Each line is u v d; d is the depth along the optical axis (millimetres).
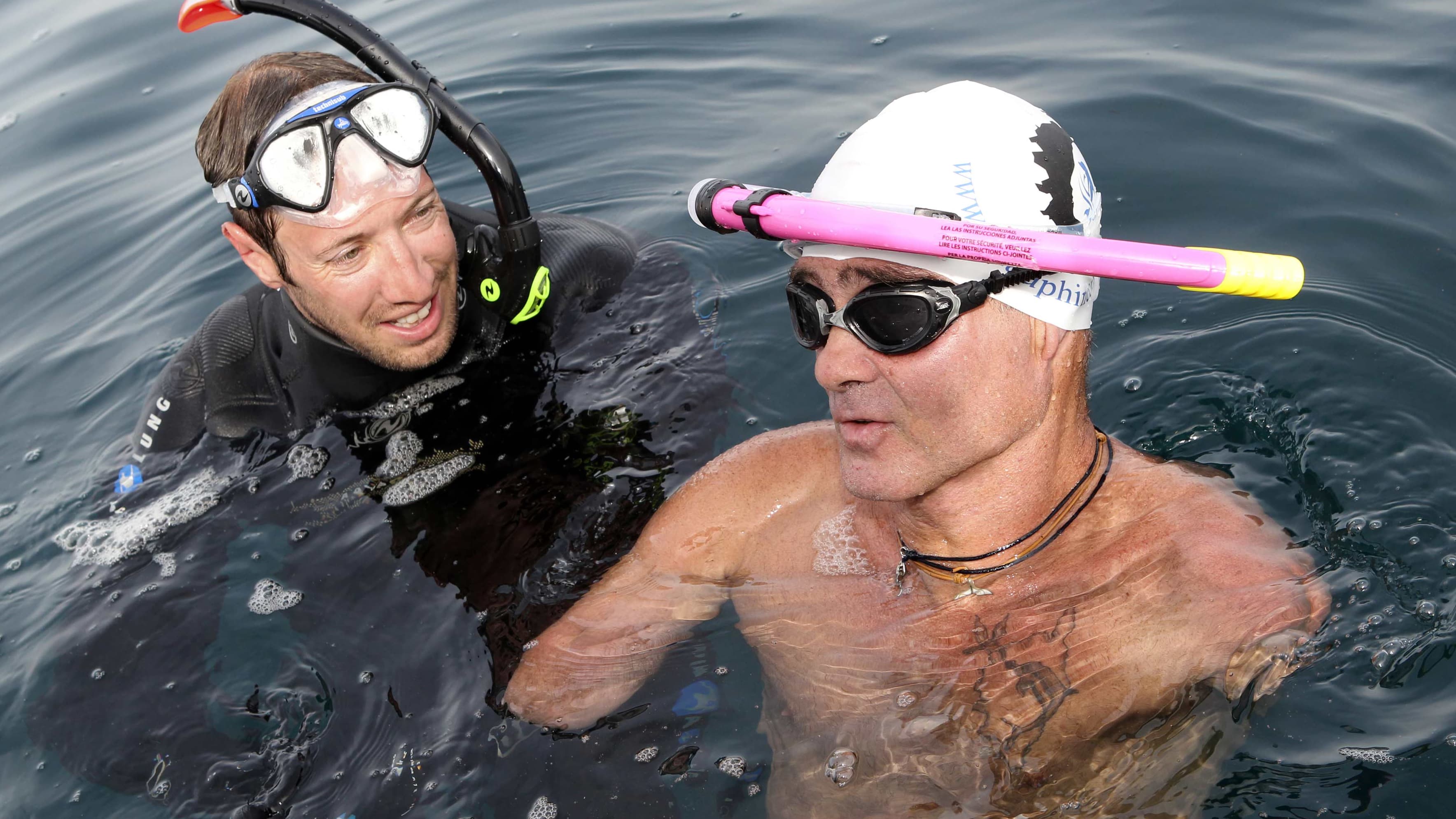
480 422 2527
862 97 3891
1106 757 1493
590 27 4777
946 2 4488
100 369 3135
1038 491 1658
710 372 2611
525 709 1757
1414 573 1723
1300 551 1730
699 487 2008
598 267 2920
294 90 2383
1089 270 1392
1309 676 1554
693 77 4289
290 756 1772
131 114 4539
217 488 2453
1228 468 2096
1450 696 1519
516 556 2119
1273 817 1414
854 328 1507
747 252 3164
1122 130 3400
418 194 2396
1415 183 2984
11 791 1805
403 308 2459
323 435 2562
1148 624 1576
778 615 1817
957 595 1702
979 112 1559
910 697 1617
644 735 1686
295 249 2385
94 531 2393
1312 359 2383
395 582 2111
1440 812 1397
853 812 1525
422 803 1649
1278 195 3025
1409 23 3760
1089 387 2443
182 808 1722
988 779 1504
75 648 2059
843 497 1897
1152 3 4172
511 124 4152
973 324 1489
